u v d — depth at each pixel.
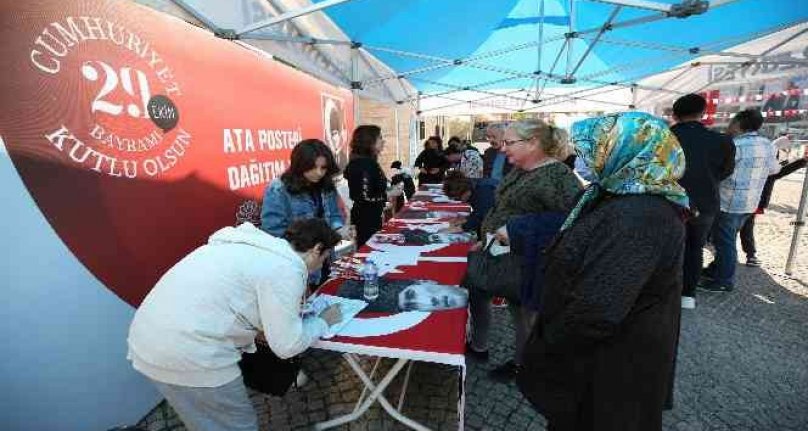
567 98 8.92
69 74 1.55
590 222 1.03
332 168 2.32
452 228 3.04
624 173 1.01
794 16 3.99
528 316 2.03
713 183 2.79
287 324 1.25
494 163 4.36
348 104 5.18
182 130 2.18
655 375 1.08
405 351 1.36
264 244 1.31
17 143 1.39
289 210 2.28
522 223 1.70
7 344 1.41
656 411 1.11
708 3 2.28
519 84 8.88
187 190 2.23
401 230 3.02
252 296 1.27
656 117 1.04
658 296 1.04
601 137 1.06
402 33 4.64
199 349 1.22
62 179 1.54
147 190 1.95
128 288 1.86
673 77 7.57
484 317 2.35
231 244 1.34
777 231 5.55
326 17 3.84
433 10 3.99
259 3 2.94
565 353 1.15
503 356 2.53
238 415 1.37
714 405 2.03
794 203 7.61
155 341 1.23
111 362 1.80
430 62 6.23
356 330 1.49
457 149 7.11
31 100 1.42
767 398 2.08
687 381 2.22
